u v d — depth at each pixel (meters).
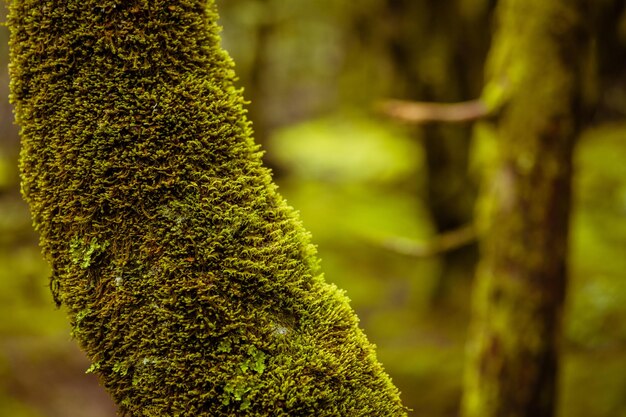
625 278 6.12
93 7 1.13
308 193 11.68
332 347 1.17
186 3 1.18
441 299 7.55
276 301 1.16
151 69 1.15
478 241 6.99
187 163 1.15
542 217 3.26
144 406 1.15
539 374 3.35
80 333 1.18
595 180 8.78
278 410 1.11
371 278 8.66
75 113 1.14
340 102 12.00
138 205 1.14
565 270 3.36
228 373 1.12
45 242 1.20
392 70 7.10
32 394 5.29
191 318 1.13
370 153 11.50
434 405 5.48
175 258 1.13
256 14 8.03
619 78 6.73
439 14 6.69
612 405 4.61
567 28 3.19
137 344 1.14
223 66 1.22
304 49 10.56
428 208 7.40
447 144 7.03
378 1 7.11
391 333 6.98
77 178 1.15
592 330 5.42
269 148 10.96
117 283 1.14
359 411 1.16
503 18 3.46
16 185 7.16
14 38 1.17
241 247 1.15
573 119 3.26
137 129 1.14
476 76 6.79
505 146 3.34
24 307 6.55
